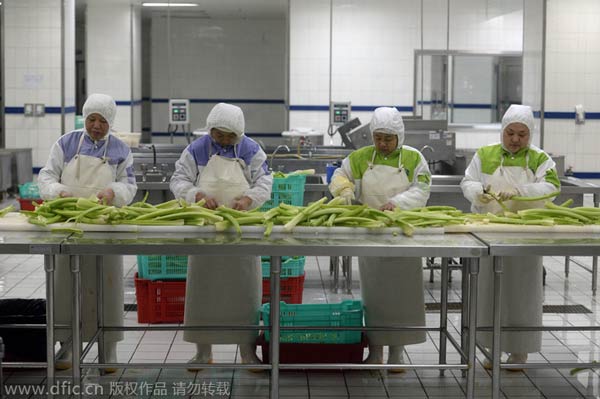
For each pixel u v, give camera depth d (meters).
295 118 10.85
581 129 10.46
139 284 5.24
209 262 4.16
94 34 11.37
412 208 4.26
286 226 3.80
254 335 4.30
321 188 6.10
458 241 3.67
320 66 10.77
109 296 4.26
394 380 4.28
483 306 4.32
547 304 5.90
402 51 10.83
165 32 12.58
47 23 10.04
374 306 4.27
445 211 4.17
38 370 4.33
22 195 7.65
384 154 4.36
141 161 7.34
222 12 12.61
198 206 3.97
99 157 4.28
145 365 3.80
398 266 4.20
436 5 10.78
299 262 5.60
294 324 4.36
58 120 10.20
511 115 4.31
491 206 4.45
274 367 3.77
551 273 6.94
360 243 3.57
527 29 10.64
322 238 3.71
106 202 4.11
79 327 3.74
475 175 4.51
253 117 13.20
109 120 4.26
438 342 4.95
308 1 10.66
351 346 4.31
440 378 4.32
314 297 6.03
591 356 4.77
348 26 10.71
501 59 11.02
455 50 10.88
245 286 4.21
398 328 4.16
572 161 10.52
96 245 3.48
